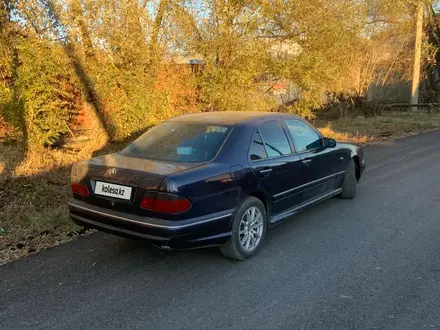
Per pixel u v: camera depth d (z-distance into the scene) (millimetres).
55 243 4414
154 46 8969
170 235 3393
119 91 8656
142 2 8758
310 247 4344
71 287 3465
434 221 5145
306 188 4941
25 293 3354
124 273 3732
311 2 11109
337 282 3559
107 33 8141
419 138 13703
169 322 2963
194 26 10070
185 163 3848
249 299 3283
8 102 7570
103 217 3707
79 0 7715
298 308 3145
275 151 4520
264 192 4211
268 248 4324
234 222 3861
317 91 12172
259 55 10266
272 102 11688
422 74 23609
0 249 4215
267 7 10203
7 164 7145
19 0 7469
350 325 2916
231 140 4086
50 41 7566
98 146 8805
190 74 10242
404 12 18297
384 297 3297
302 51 11500
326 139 5449
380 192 6602
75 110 8477
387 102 22312
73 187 4027
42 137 7820
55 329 2875
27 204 5492
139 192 3520
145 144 4379
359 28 13289
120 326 2914
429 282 3539
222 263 3957
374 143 12680
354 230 4852
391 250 4246
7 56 7469
